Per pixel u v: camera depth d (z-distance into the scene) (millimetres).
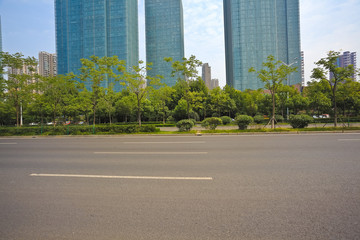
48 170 5926
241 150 8297
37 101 22719
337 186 4141
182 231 2746
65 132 17375
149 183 4617
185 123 16875
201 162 6453
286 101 32562
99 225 2951
